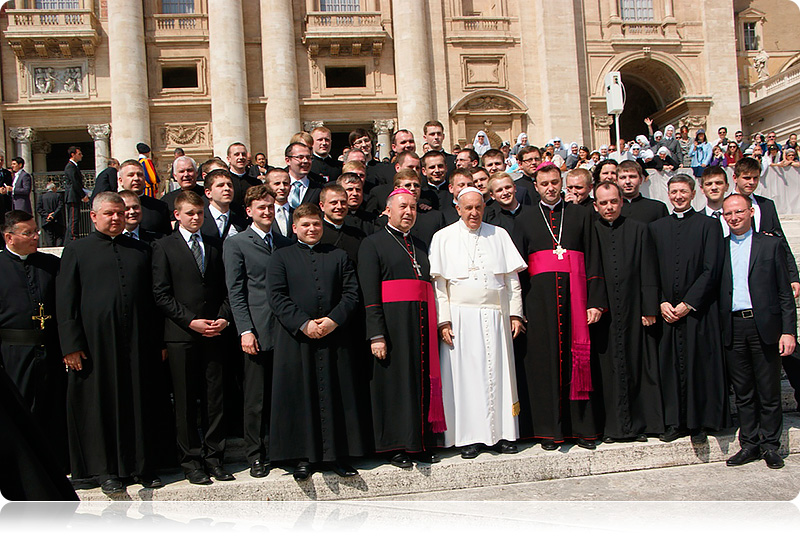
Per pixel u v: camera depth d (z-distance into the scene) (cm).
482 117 2914
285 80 2755
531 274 650
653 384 629
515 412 608
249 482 543
